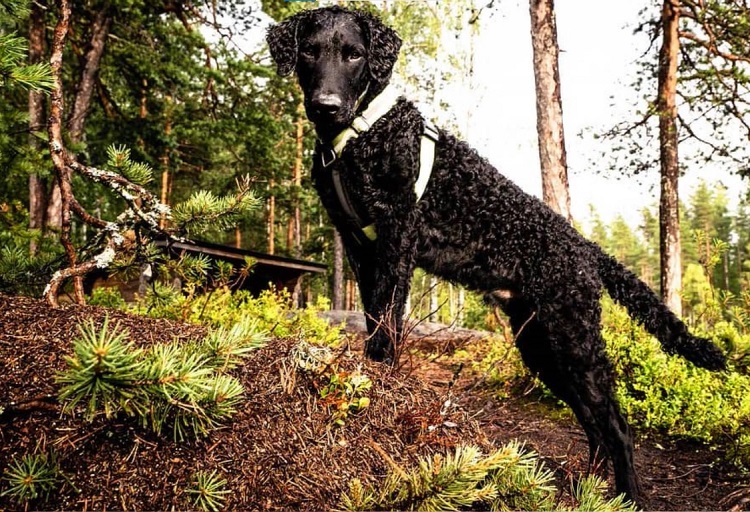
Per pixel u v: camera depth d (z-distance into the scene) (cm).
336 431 159
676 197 990
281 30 267
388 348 227
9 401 132
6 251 252
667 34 1019
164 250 275
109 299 304
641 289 304
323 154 250
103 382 98
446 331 717
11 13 240
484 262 276
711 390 390
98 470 128
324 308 441
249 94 1279
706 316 474
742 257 3588
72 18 1051
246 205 236
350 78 244
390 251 244
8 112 365
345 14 257
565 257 278
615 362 426
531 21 725
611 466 304
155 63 1195
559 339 276
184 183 2161
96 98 1250
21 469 119
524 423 406
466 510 153
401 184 245
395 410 176
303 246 2486
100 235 232
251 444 144
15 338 151
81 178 949
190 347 128
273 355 173
